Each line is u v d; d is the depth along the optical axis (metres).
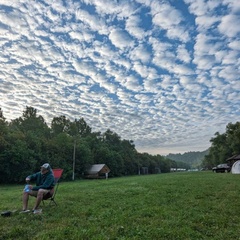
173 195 11.05
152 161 123.31
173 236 4.92
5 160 37.16
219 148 87.12
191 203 8.78
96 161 74.75
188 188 14.12
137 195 11.54
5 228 5.57
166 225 5.71
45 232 5.20
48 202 9.47
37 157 44.88
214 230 5.35
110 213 7.12
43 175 8.05
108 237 4.84
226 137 85.06
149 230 5.32
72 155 58.16
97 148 77.62
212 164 103.62
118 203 9.05
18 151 38.47
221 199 9.64
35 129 63.75
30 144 44.97
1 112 41.84
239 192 11.70
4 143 37.88
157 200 9.61
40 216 6.77
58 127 77.44
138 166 101.94
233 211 7.19
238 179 22.34
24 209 7.45
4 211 7.16
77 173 58.97
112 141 100.12
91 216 6.85
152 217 6.64
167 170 143.88
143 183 21.06
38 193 7.45
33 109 67.56
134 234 5.08
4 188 26.45
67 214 7.08
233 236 4.91
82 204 8.97
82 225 5.79
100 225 5.79
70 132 79.06
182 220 6.18
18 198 11.90
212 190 12.75
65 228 5.44
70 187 19.53
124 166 88.38
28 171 39.69
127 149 103.31
